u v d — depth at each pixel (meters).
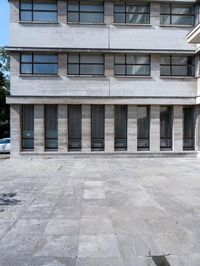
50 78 23.30
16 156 23.12
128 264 5.22
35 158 23.11
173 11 24.48
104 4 23.78
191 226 7.16
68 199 9.95
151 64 23.91
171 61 24.28
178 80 24.06
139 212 8.37
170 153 23.89
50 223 7.41
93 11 23.89
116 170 16.94
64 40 23.53
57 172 16.27
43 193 10.90
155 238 6.41
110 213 8.28
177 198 10.01
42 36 23.41
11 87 23.11
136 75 23.86
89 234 6.66
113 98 23.38
